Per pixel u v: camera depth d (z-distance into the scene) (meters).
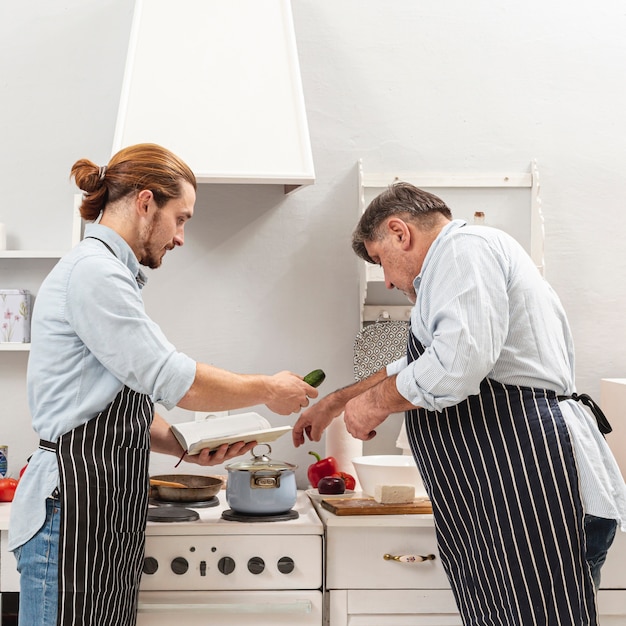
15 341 2.34
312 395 1.90
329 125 2.53
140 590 1.84
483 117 2.55
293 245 2.51
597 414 1.73
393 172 2.52
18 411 2.43
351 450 2.32
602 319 2.55
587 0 2.59
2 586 1.85
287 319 2.50
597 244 2.56
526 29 2.57
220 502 2.14
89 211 1.68
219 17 2.28
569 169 2.57
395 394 1.65
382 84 2.54
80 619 1.51
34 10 2.47
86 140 2.47
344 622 1.88
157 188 1.63
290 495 1.94
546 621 1.56
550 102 2.57
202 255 2.48
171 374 1.57
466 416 1.63
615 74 2.58
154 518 1.88
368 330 2.45
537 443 1.58
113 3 2.49
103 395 1.56
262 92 2.21
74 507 1.52
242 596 1.85
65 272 1.57
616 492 1.63
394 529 1.89
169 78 2.19
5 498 2.10
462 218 2.52
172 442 2.00
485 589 1.64
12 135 2.46
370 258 1.85
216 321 2.48
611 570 1.93
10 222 2.45
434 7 2.56
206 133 2.14
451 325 1.53
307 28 2.53
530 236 2.53
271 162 2.13
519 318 1.62
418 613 1.89
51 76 2.47
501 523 1.59
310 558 1.87
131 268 1.65
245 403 1.75
